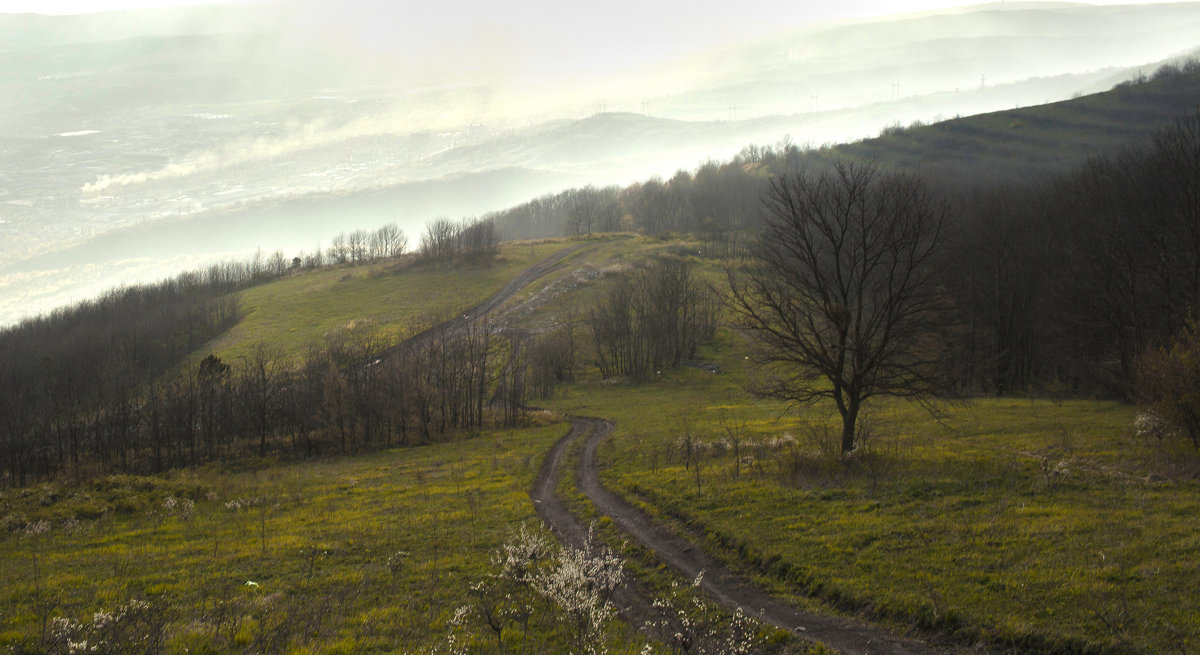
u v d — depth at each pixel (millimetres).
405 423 62719
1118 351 50656
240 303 133625
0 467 56562
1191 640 11781
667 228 196375
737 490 25250
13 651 13641
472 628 14672
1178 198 45438
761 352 32594
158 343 104875
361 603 16750
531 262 153375
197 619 15516
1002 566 15734
